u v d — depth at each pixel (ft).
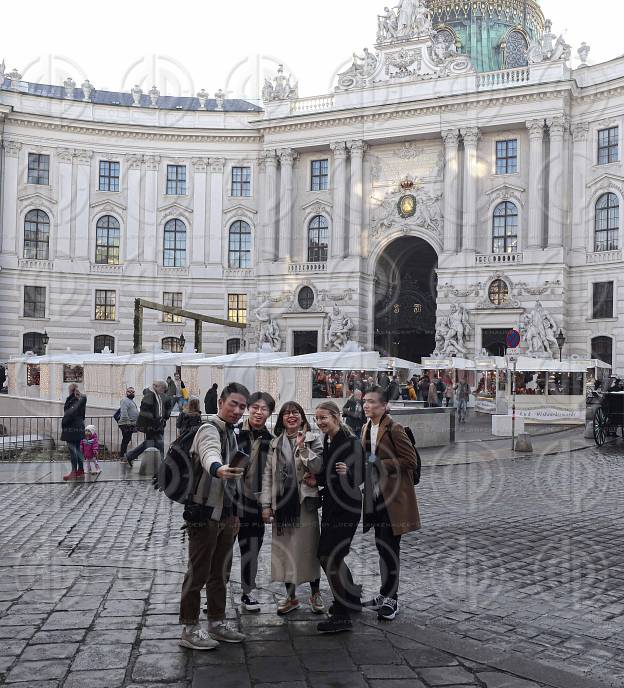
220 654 22.16
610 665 21.81
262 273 186.09
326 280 179.52
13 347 178.60
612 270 155.94
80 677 20.38
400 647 22.81
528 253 160.35
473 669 21.20
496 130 169.27
